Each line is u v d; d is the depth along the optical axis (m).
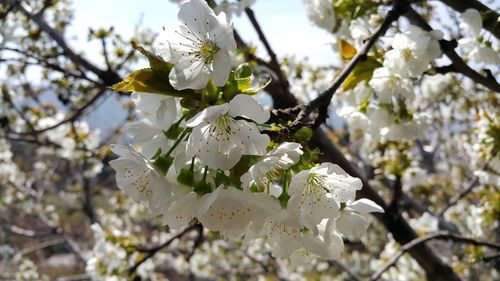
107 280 0.70
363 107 0.37
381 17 0.36
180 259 1.40
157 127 0.22
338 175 0.21
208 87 0.20
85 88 0.77
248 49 0.53
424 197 0.96
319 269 1.33
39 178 1.44
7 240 1.77
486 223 0.60
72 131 0.96
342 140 0.97
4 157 1.38
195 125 0.18
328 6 0.37
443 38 0.33
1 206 1.37
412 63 0.32
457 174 1.12
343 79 0.25
